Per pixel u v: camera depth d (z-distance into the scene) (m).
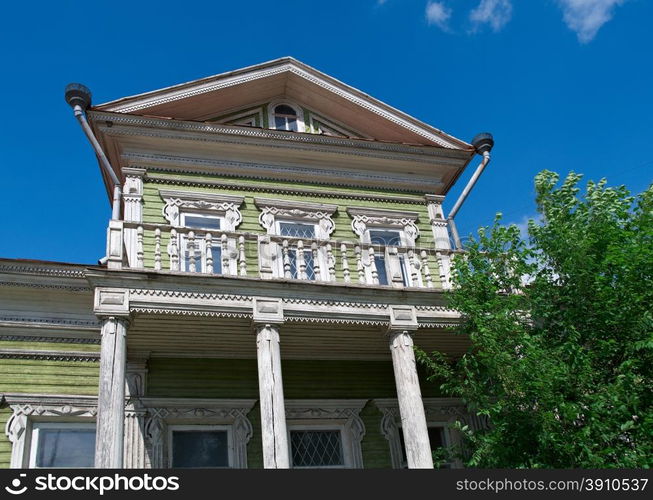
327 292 9.11
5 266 10.11
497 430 7.97
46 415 9.46
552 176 9.80
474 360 8.83
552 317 8.98
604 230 8.80
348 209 12.53
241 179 12.14
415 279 9.84
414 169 13.48
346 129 13.82
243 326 9.12
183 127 11.73
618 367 8.15
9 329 9.83
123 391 7.62
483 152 12.97
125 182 11.34
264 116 13.16
